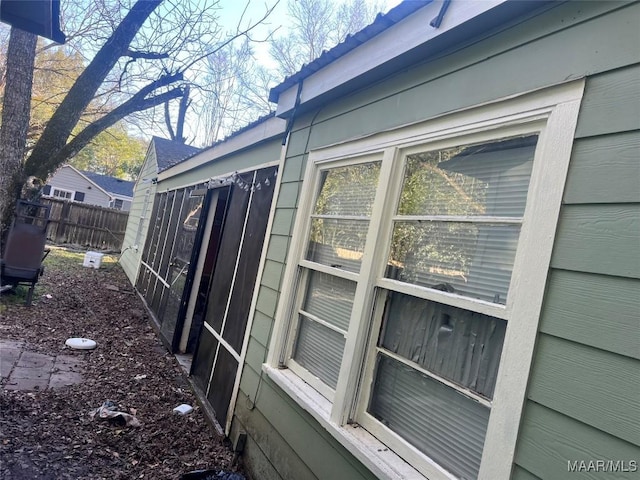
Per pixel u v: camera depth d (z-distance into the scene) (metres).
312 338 2.82
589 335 1.25
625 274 1.20
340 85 2.70
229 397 3.59
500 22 1.77
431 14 2.02
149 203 11.30
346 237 2.65
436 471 1.74
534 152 1.60
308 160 3.13
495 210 1.72
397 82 2.35
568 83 1.45
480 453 1.61
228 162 5.32
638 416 1.11
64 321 6.43
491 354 1.63
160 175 10.16
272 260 3.37
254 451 3.02
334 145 2.84
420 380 1.94
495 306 1.58
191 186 7.00
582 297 1.29
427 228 2.04
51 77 11.38
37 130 13.08
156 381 4.75
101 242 18.67
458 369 1.75
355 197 2.64
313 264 2.84
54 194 29.20
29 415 3.46
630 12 1.33
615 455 1.14
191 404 4.25
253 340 3.39
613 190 1.27
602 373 1.21
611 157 1.29
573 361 1.28
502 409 1.44
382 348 2.16
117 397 4.16
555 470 1.26
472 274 1.77
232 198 4.68
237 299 3.89
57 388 4.11
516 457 1.37
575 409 1.25
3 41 12.48
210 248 5.83
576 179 1.37
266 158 4.03
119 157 32.75
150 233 9.95
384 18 2.22
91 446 3.18
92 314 7.23
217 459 3.26
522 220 1.57
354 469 2.05
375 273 2.23
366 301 2.21
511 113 1.64
